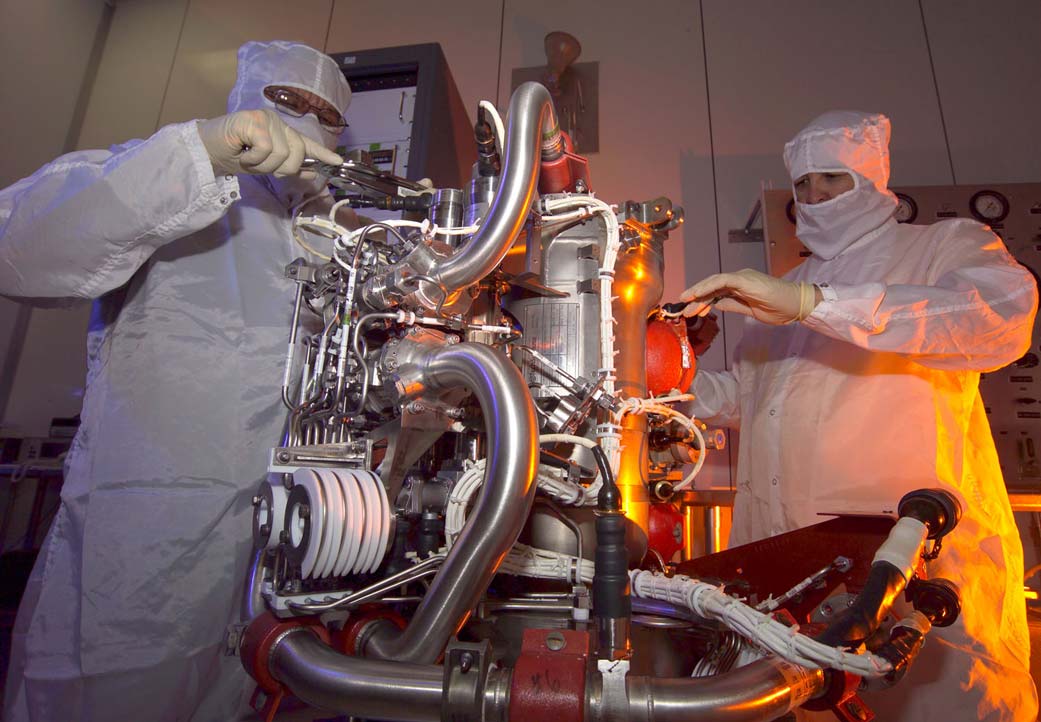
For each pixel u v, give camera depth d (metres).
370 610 0.59
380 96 1.60
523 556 0.59
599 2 2.46
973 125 2.15
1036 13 2.23
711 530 1.65
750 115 2.26
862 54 2.27
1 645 1.58
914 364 1.13
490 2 2.52
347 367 0.64
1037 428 1.77
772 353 1.37
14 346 2.39
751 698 0.40
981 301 0.90
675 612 0.59
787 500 1.18
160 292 0.92
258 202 1.04
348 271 0.67
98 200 0.75
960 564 1.00
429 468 0.74
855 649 0.43
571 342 0.70
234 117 0.72
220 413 0.92
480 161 0.74
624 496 0.67
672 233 2.18
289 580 0.56
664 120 2.29
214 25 2.72
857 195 1.27
